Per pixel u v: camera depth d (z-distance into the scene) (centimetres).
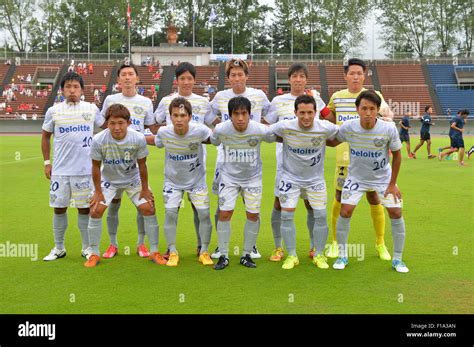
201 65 4975
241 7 6762
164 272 581
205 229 621
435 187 1213
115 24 6594
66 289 521
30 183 1316
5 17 6431
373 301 486
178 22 6744
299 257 648
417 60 4856
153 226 630
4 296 502
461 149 1742
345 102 678
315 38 6556
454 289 517
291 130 593
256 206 609
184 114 588
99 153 606
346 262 605
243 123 579
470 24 5869
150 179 1373
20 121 4169
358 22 6294
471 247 678
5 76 4819
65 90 637
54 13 6625
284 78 4806
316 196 607
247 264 602
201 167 632
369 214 902
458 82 4538
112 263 620
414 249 671
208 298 495
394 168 587
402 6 6009
